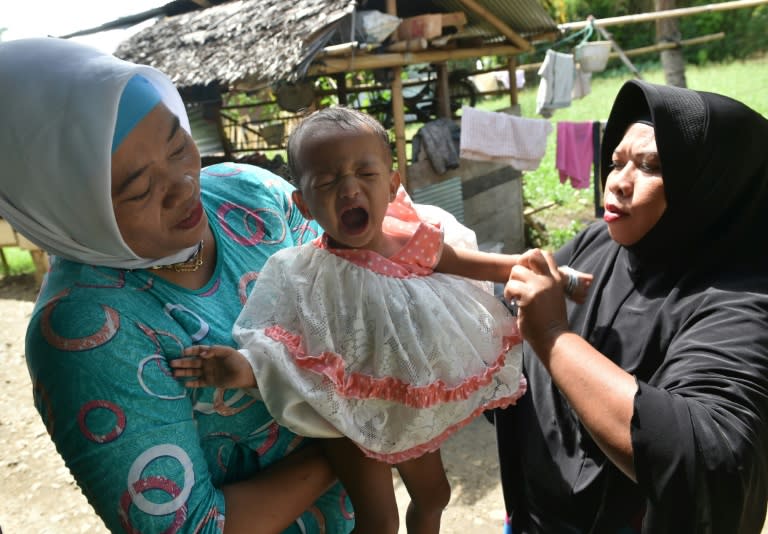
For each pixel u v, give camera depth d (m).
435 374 1.39
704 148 1.45
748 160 1.49
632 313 1.61
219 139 8.48
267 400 1.34
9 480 4.39
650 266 1.62
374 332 1.38
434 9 7.25
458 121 7.69
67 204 1.28
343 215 1.38
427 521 1.68
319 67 5.35
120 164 1.27
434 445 1.42
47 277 1.45
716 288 1.44
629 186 1.58
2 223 8.59
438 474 1.63
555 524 1.69
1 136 1.27
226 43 6.28
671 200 1.50
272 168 6.29
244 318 1.45
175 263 1.49
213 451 1.48
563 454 1.65
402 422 1.38
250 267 1.64
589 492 1.58
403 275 1.45
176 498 1.28
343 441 1.48
